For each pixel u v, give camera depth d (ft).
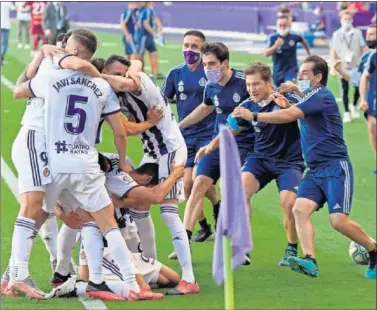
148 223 52.75
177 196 52.03
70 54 49.14
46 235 53.57
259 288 52.70
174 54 183.73
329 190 53.26
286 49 110.83
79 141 48.73
